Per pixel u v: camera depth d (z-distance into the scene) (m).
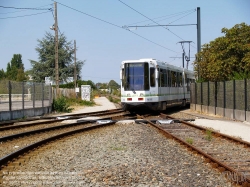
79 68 82.62
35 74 80.44
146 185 7.75
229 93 24.89
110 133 16.77
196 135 15.79
